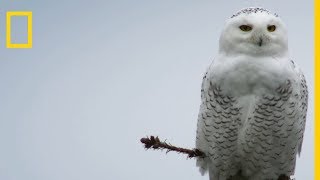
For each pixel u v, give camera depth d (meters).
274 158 12.67
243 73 11.96
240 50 11.95
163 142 11.33
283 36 11.97
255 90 12.05
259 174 13.04
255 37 11.80
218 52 12.24
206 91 12.32
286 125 12.27
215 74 12.11
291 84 12.03
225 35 12.06
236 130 12.39
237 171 13.20
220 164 12.96
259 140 12.44
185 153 12.04
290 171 12.88
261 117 12.20
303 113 12.41
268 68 11.91
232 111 12.22
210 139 12.60
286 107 12.12
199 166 13.10
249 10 12.02
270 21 11.83
